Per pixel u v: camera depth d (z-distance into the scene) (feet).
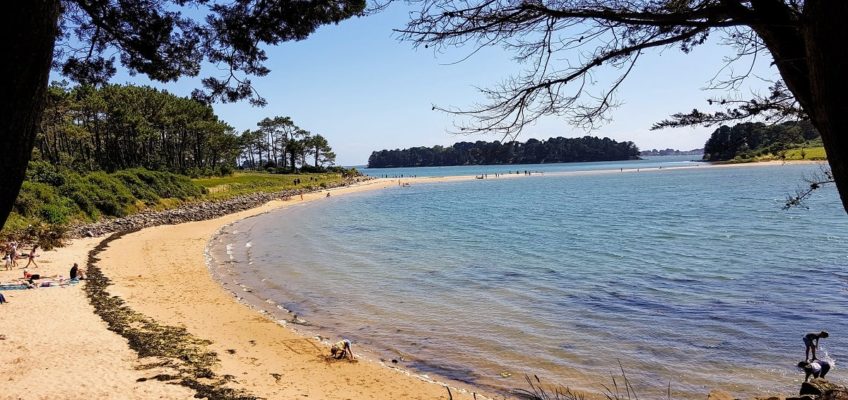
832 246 89.61
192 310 56.54
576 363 41.29
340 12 21.67
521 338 47.37
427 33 11.30
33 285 62.34
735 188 234.17
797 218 131.54
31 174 130.41
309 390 37.06
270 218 171.01
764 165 471.21
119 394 33.45
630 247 97.04
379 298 63.26
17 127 9.87
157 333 47.14
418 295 64.23
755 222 127.13
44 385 34.06
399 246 106.01
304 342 47.37
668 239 105.40
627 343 44.98
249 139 438.40
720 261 80.38
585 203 199.00
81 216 129.29
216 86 22.27
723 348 42.75
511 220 150.92
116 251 94.68
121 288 64.85
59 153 210.38
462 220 154.61
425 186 360.69
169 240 113.91
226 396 34.50
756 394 34.55
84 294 60.18
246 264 88.12
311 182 339.57
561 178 419.95
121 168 226.17
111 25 20.71
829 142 8.95
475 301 60.44
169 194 186.29
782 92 11.80
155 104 255.09
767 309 52.70
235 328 50.70
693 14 9.98
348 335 49.73
